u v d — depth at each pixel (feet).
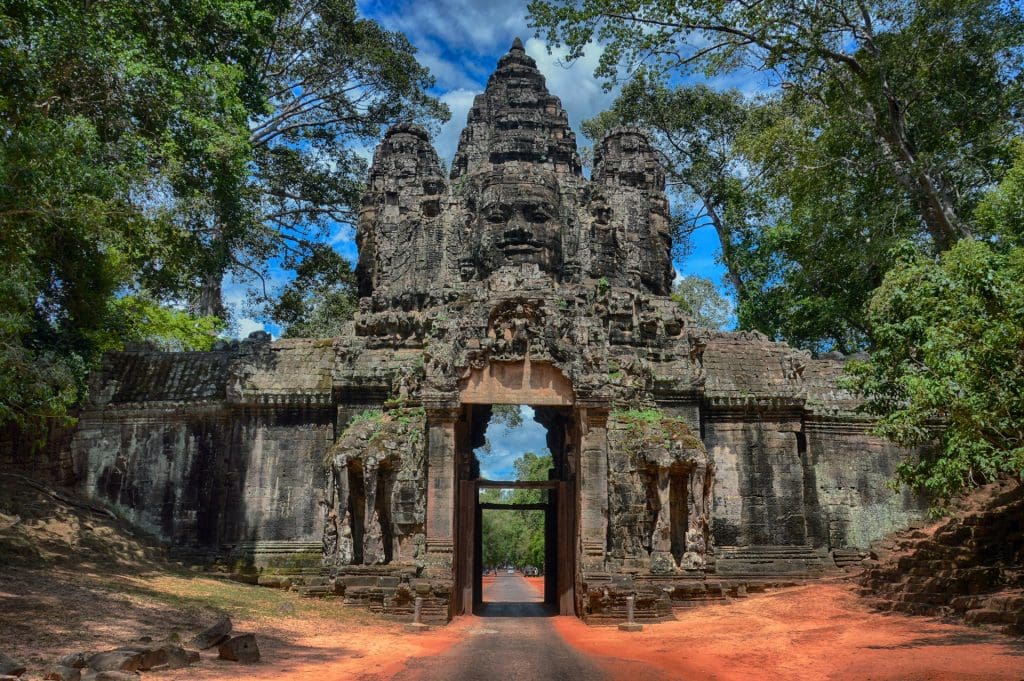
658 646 68.28
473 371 96.27
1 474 103.81
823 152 119.34
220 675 47.88
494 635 77.82
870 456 114.01
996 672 46.03
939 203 109.91
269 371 113.60
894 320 73.31
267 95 155.74
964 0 105.19
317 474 108.06
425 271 119.14
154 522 109.81
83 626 56.75
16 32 69.36
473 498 102.27
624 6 110.22
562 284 116.37
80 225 68.80
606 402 94.38
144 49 91.30
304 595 91.09
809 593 89.04
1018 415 57.98
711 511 95.86
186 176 101.81
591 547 91.71
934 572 79.77
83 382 114.01
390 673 52.85
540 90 134.82
